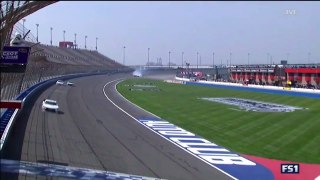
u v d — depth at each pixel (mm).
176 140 43469
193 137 45281
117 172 30188
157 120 56156
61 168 29078
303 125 50750
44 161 30297
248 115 59219
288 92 84500
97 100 74688
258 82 111312
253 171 33000
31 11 22172
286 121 53625
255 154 38281
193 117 59156
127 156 35438
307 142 42656
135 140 42469
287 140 43719
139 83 130500
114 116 57781
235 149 40156
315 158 36938
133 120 55406
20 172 26375
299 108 64562
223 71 154375
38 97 66250
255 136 46031
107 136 43312
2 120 40750
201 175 31344
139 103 74438
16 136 36938
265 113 60281
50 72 105062
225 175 31734
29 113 50344
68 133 42406
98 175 28641
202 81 132875
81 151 35406
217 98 83875
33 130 40781
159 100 80062
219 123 54094
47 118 49500
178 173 31453
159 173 31031
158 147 39750
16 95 53250
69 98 72688
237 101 77250
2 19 20359
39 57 94312
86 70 158250
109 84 115250
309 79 88562
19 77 51406
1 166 27094
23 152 31812
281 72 100062
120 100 77625
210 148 40250
